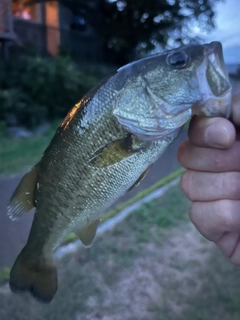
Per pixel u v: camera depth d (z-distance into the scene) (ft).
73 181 0.65
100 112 0.62
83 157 0.63
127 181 0.63
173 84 0.57
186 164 0.56
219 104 0.52
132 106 0.60
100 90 0.62
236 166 0.53
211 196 0.54
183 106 0.57
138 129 0.60
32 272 0.72
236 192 0.53
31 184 0.71
